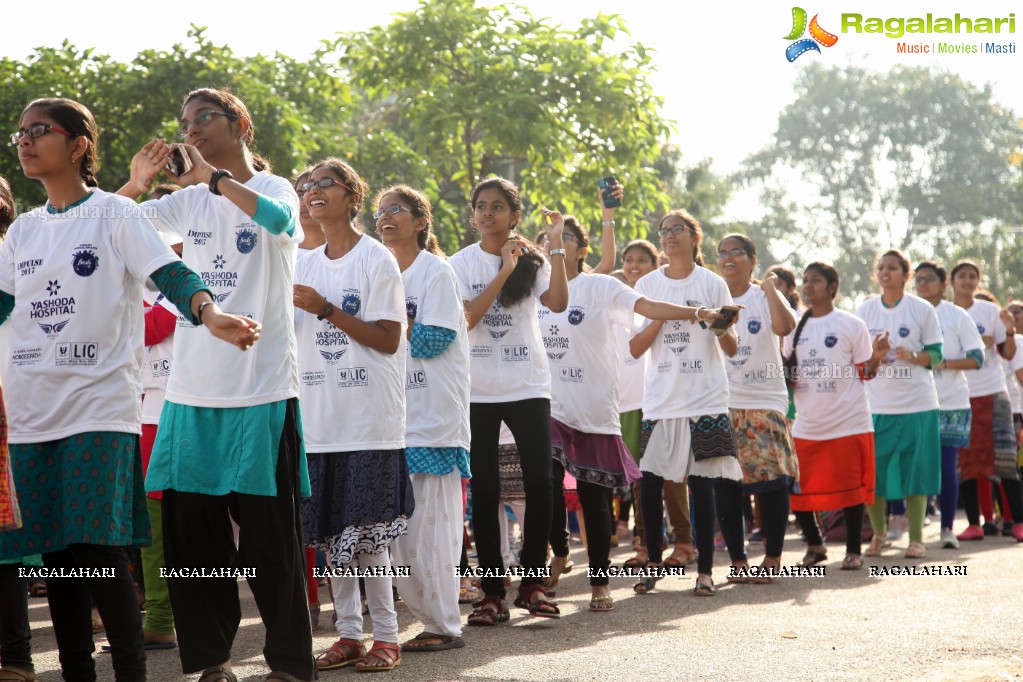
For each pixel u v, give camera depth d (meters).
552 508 6.12
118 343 4.20
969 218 54.69
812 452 8.46
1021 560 8.67
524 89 15.14
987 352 10.48
